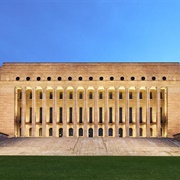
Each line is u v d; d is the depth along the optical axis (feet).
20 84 266.77
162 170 111.55
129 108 278.46
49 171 108.27
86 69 267.18
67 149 183.01
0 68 269.64
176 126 261.44
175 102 263.49
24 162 134.82
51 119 277.03
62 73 266.98
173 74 266.16
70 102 278.67
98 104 278.46
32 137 243.40
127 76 265.54
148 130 262.26
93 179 92.89
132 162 135.54
